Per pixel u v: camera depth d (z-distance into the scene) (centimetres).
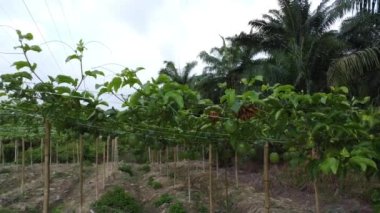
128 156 1808
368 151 254
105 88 299
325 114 276
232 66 2175
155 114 313
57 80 314
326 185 1111
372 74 1219
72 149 2023
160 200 1035
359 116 294
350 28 1393
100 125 395
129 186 1239
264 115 301
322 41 1611
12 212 987
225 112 303
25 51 305
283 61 1719
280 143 400
